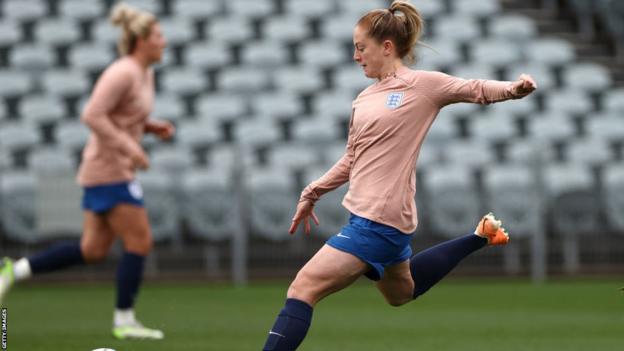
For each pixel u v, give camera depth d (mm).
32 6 60594
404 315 34188
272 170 53500
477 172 55750
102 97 24891
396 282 16875
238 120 57562
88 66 58062
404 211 15758
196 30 62906
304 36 63406
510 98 15125
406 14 16375
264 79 60031
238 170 47594
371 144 15891
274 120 58094
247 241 47656
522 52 65125
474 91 15492
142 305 34844
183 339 25812
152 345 24172
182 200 47312
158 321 29953
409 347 24859
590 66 65312
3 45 58438
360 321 31984
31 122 54438
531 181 49375
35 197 44438
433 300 40062
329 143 56875
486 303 38781
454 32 65562
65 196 44625
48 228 44500
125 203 25469
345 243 15633
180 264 47375
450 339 26859
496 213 49375
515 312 35406
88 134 53656
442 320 32438
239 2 64562
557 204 50312
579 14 68500
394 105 15805
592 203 50312
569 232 50281
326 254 15672
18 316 32469
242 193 47438
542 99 62000
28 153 53281
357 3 66000
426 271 17219
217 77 60094
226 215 47438
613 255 50625
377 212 15594
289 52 62438
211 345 24391
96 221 25828
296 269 48281
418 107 15805
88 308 35375
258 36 63406
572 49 66062
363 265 15680
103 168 25375
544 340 26844
